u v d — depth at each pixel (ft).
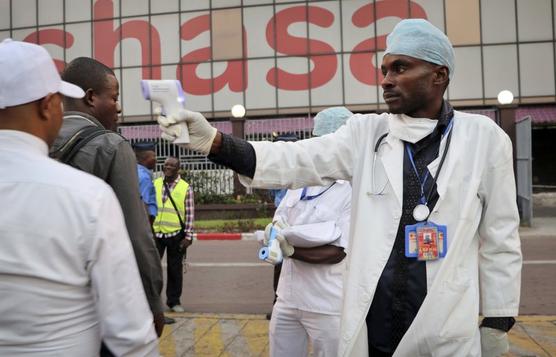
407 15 70.13
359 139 7.54
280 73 72.74
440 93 7.19
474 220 6.90
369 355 7.06
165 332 18.30
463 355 6.66
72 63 9.19
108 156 8.18
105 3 76.33
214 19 73.92
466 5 69.10
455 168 6.88
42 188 5.00
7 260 4.83
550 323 18.80
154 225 21.02
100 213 5.12
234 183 57.88
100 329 5.35
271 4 72.59
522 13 68.39
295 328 10.61
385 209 7.02
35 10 78.07
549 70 68.33
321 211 10.05
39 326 4.91
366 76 71.31
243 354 16.03
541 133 78.69
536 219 50.47
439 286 6.66
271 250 9.50
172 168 21.58
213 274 29.60
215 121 74.74
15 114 5.26
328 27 71.72
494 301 6.97
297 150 7.30
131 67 75.92
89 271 5.15
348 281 7.05
